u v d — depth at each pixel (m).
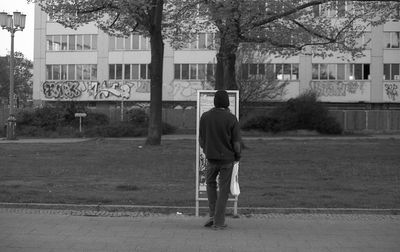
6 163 16.78
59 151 21.48
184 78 55.28
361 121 46.97
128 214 8.84
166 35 26.47
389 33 52.84
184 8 21.73
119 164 16.48
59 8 22.11
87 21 23.27
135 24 24.73
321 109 40.97
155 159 17.97
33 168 15.33
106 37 56.81
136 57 56.38
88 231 7.51
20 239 6.98
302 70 53.44
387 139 31.72
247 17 18.66
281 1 18.39
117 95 56.38
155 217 8.63
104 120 42.50
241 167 15.61
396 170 14.95
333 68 53.34
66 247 6.57
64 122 40.94
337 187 11.62
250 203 9.48
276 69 53.75
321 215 8.80
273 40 20.69
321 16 21.64
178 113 47.31
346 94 53.22
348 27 21.64
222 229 7.61
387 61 52.88
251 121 41.28
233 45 20.16
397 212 8.93
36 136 38.00
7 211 9.01
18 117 40.12
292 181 12.70
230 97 8.41
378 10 21.81
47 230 7.54
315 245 6.73
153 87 23.09
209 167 7.70
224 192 7.59
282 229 7.69
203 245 6.71
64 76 58.00
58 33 57.88
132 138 34.91
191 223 8.14
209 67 47.75
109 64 56.88
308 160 17.70
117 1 20.44
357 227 7.85
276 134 40.22
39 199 9.76
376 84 52.97
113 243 6.80
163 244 6.76
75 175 13.84
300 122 40.59
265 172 14.45
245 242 6.88
